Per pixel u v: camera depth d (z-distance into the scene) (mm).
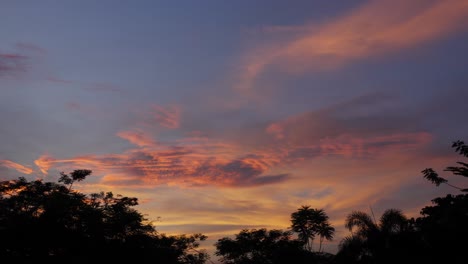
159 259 41188
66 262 34688
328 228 57719
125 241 38906
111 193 40594
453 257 20578
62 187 37500
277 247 57250
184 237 50219
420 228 23781
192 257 49531
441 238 21219
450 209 18781
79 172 38438
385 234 30172
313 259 52938
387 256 28203
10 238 32125
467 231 18312
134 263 38188
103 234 36938
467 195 17719
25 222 32812
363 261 31094
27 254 33375
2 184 35469
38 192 35812
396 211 31156
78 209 36531
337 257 34219
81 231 35469
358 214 33188
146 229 41094
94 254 35750
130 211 39938
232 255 59469
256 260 58344
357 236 32406
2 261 32594
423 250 24453
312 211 58469
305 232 58375
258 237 59062
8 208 34250
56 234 33438
